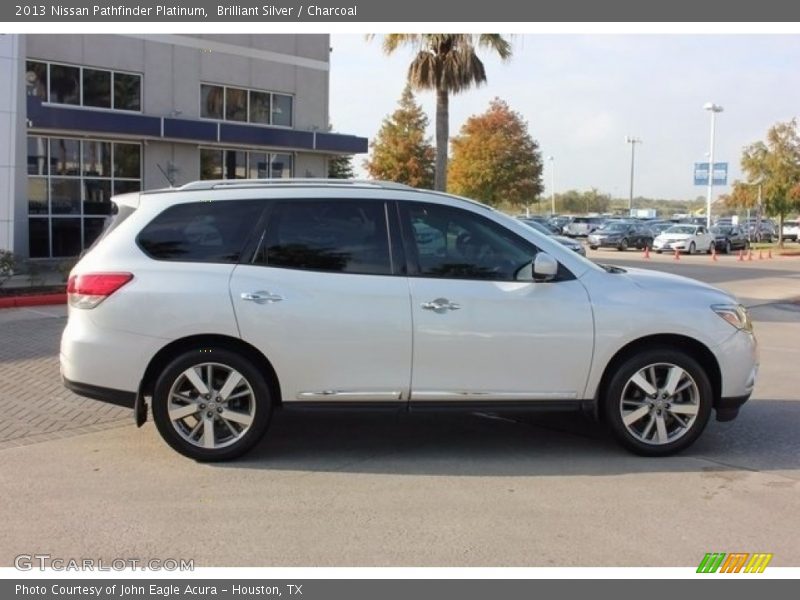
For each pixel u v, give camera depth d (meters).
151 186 22.83
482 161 56.59
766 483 5.14
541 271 5.29
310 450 5.79
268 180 5.73
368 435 6.19
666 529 4.39
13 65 15.96
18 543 4.18
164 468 5.35
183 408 5.34
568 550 4.13
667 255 36.66
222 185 5.59
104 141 21.97
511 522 4.48
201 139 22.75
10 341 9.98
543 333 5.41
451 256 5.47
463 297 5.36
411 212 5.50
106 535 4.27
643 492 4.96
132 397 5.28
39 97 20.58
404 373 5.36
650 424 5.59
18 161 17.41
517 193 57.53
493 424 6.52
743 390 5.66
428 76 20.22
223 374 5.38
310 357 5.30
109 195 22.19
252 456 5.63
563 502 4.79
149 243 5.35
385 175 54.22
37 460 5.49
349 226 5.46
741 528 4.42
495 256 5.50
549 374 5.45
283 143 24.81
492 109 57.69
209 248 5.38
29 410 6.75
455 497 4.86
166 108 23.19
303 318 5.27
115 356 5.22
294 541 4.21
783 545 4.21
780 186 43.56
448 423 6.55
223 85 24.69
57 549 4.11
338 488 5.01
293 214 5.45
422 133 54.41
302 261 5.38
